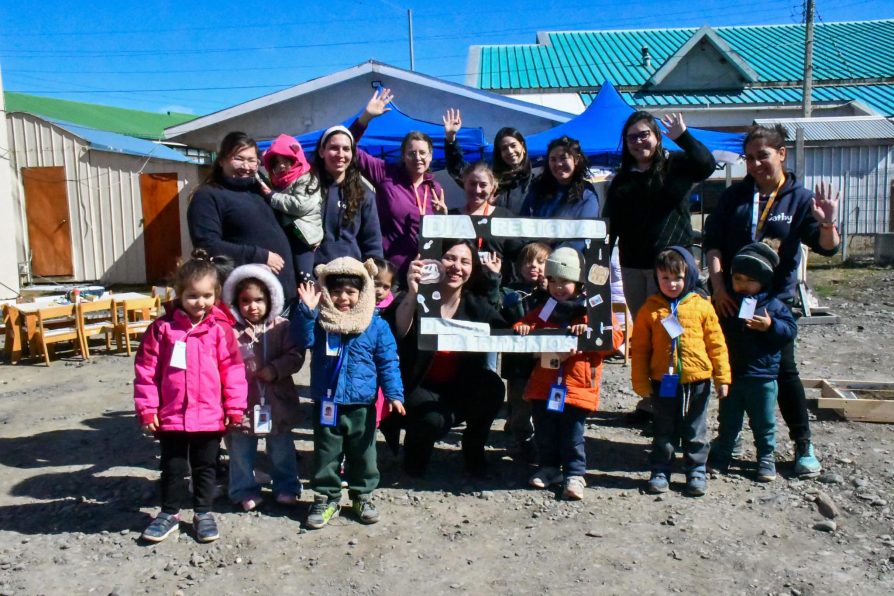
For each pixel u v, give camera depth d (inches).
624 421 216.7
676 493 164.1
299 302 165.6
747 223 172.7
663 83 775.1
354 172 183.0
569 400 161.2
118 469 183.5
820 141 636.7
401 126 394.9
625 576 128.4
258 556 138.1
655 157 186.4
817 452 184.1
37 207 583.5
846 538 140.5
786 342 167.5
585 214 198.5
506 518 153.2
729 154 388.5
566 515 153.7
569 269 160.2
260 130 535.2
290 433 161.6
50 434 212.4
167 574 132.3
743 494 162.6
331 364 148.6
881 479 166.6
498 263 175.2
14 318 314.0
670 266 160.6
